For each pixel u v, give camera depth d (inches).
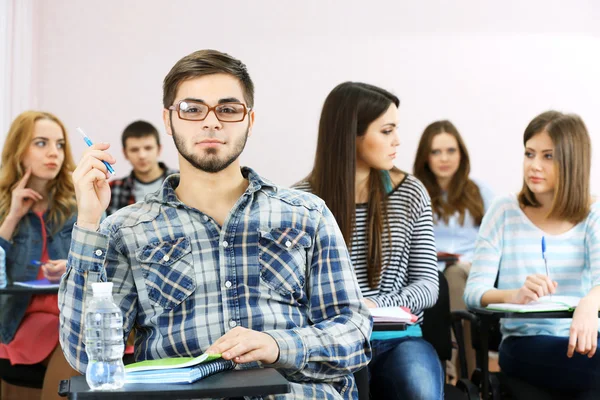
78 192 69.3
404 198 110.8
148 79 236.4
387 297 103.7
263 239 75.8
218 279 74.2
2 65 205.0
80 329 68.9
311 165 242.1
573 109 247.9
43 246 132.6
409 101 245.1
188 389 55.4
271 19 240.2
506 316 101.0
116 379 57.1
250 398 69.0
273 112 241.1
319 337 71.0
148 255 74.2
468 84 246.2
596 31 247.0
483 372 106.1
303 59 241.4
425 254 110.1
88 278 69.3
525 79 246.8
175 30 237.0
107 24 234.5
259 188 77.4
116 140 235.3
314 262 77.4
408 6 244.2
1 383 154.0
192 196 76.7
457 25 245.3
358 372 92.8
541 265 115.6
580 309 101.0
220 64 74.7
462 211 191.5
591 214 115.2
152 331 73.8
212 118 73.9
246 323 73.4
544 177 114.7
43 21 230.7
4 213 132.7
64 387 60.7
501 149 247.4
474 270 117.7
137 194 209.8
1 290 114.7
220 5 238.5
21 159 132.6
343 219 107.0
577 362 102.0
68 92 233.1
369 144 107.8
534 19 246.4
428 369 97.0
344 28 242.8
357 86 109.5
